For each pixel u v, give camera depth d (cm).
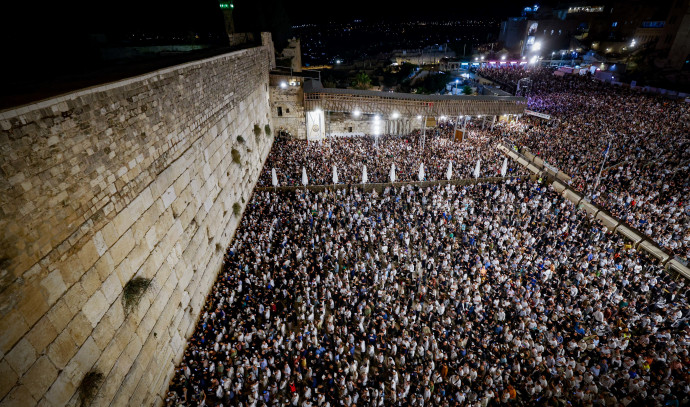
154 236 1191
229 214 1977
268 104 3400
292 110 3631
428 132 4075
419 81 7531
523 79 5431
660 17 6538
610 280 1673
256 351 1254
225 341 1370
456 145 3412
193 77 1543
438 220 2170
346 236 1978
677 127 3291
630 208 2217
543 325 1369
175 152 1366
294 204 2361
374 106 3475
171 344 1261
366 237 2006
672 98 4425
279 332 1416
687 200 2212
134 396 1023
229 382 1168
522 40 8800
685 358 1220
